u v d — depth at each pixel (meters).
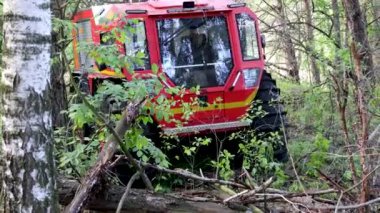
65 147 5.11
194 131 6.08
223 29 6.45
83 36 6.73
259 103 6.36
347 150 4.86
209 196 5.05
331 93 6.01
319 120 6.25
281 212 4.57
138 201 4.43
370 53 5.66
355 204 4.31
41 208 3.65
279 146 6.28
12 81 3.58
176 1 6.46
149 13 6.18
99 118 4.30
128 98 4.50
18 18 3.55
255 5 11.98
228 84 6.36
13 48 3.57
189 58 6.35
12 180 3.62
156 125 6.03
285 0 11.14
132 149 5.13
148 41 6.18
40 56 3.62
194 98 6.11
